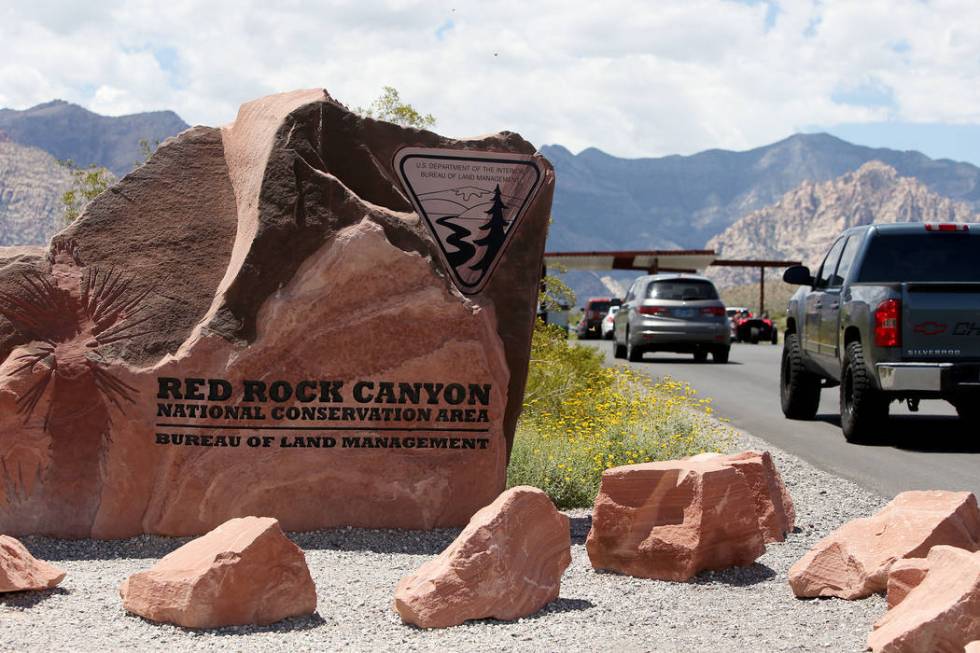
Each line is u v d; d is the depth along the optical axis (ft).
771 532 24.84
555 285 65.67
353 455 24.99
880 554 19.26
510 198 27.71
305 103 26.27
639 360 93.40
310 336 24.85
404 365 25.29
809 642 16.53
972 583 15.30
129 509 24.12
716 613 18.37
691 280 91.86
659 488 21.22
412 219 26.12
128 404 24.21
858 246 44.88
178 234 26.25
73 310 24.85
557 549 18.95
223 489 24.30
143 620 17.40
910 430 47.91
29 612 17.81
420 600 17.21
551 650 15.96
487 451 25.70
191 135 27.81
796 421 51.44
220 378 24.40
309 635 16.75
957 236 43.98
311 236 25.09
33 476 23.98
